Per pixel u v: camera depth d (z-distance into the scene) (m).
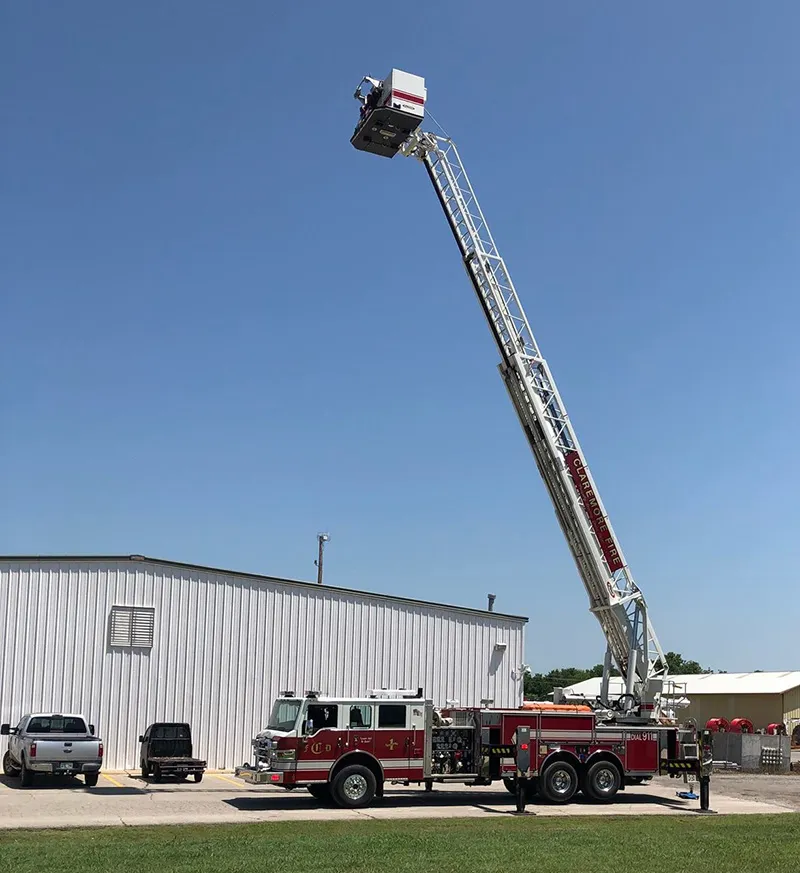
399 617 30.23
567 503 22.33
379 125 23.25
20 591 26.38
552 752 21.50
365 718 20.31
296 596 29.11
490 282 22.97
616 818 18.64
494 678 31.02
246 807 19.45
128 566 27.28
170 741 24.30
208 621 27.94
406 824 17.12
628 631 22.34
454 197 23.48
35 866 11.88
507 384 22.97
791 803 22.62
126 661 26.88
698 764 22.27
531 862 12.84
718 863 12.98
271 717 21.06
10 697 25.78
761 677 55.00
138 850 13.29
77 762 21.83
